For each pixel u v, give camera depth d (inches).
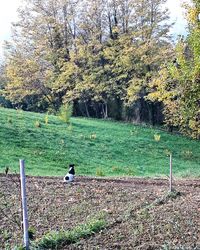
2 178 562.3
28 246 282.4
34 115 1224.2
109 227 343.3
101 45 1588.3
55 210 410.3
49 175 652.1
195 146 1199.6
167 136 1274.6
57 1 1649.9
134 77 1487.5
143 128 1381.6
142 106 1587.1
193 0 652.1
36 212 402.6
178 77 674.2
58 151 897.5
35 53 1627.7
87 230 327.6
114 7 1600.6
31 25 1653.5
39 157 837.8
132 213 386.6
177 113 762.8
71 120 1296.8
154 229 326.6
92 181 568.7
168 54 1398.9
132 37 1524.4
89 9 1644.9
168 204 416.8
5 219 378.9
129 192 491.2
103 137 1116.5
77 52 1616.6
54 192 487.8
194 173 764.6
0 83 1936.5
